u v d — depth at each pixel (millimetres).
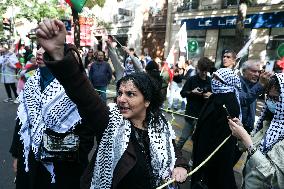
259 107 8820
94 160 1781
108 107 1753
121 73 6785
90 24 12797
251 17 14305
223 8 15812
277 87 2105
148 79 1829
